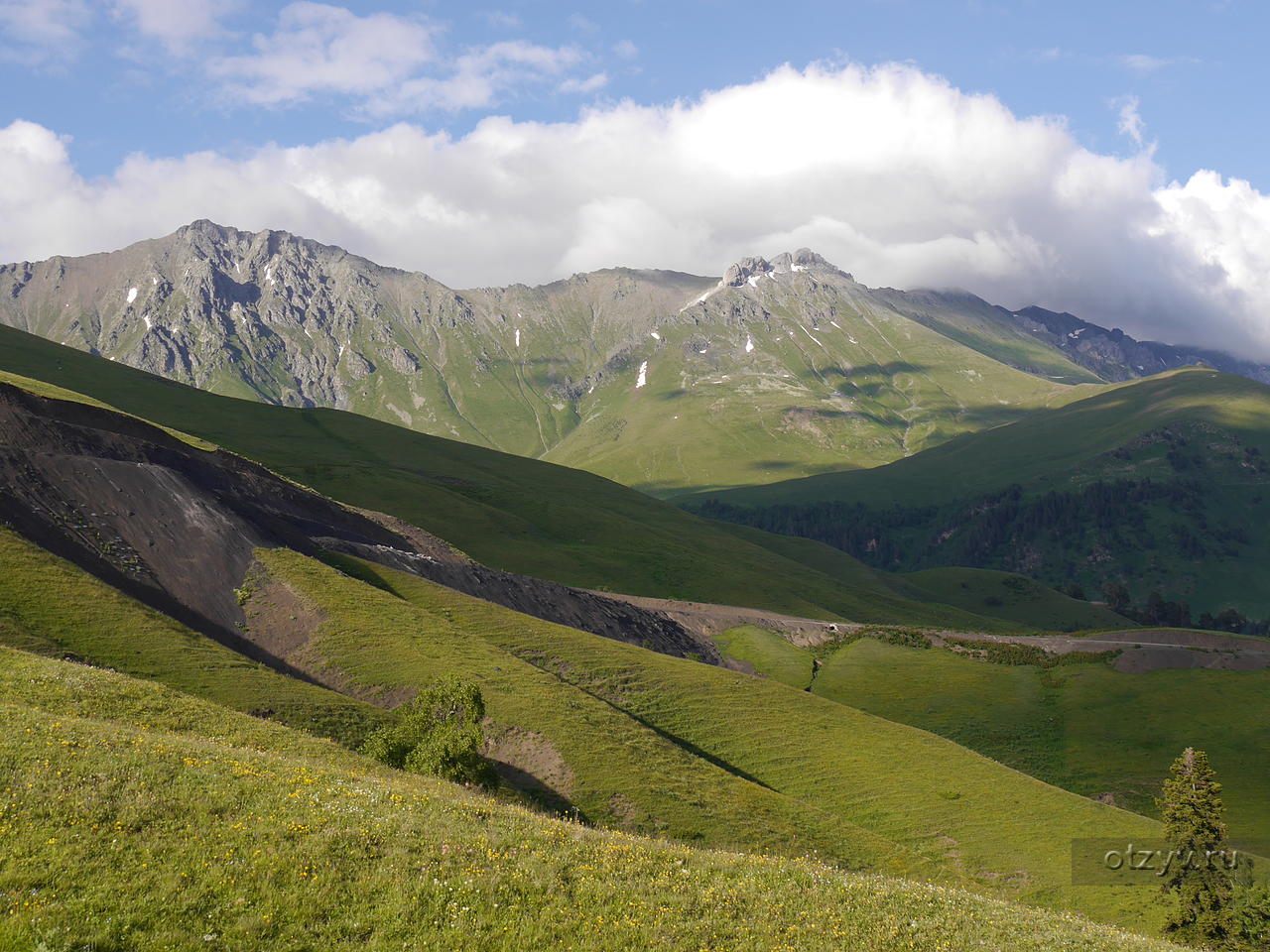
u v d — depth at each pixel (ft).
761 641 423.23
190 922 69.05
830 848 182.91
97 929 65.87
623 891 85.97
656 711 260.21
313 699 179.22
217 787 89.81
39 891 68.85
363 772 132.67
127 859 75.00
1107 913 176.45
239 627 231.09
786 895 93.30
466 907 77.41
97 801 82.07
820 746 253.85
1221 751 305.73
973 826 213.05
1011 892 182.50
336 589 255.50
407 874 80.53
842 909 92.48
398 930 72.84
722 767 230.48
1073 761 312.29
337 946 69.87
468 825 93.76
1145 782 291.79
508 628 292.40
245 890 74.13
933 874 183.21
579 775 181.06
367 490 582.35
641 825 169.99
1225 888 171.01
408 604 265.54
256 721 142.31
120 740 97.96
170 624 198.18
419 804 97.86
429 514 564.71
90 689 130.82
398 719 183.01
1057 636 453.99
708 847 167.53
